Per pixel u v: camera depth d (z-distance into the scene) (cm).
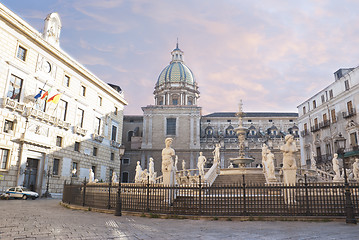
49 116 3138
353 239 738
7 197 2481
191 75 7306
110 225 971
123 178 5988
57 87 3372
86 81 3988
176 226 959
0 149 2602
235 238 765
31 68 3002
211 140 6281
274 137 6481
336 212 1146
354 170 2464
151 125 6194
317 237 770
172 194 1391
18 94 2845
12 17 2717
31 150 2931
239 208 1166
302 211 1173
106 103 4538
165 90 7000
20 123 2798
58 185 3297
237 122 6944
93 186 1527
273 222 1048
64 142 3444
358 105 3897
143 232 848
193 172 5800
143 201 1370
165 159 1466
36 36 3011
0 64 2638
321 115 4769
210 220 1096
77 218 1140
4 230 823
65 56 3462
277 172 2805
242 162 2886
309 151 5100
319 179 2917
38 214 1258
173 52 7675
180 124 6169
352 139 4025
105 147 4406
